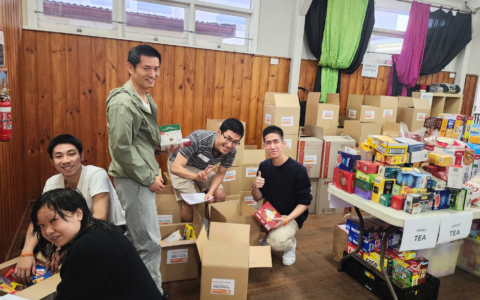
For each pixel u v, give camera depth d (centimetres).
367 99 415
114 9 317
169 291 200
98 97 320
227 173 286
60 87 307
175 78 344
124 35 327
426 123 354
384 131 340
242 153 292
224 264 180
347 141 337
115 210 183
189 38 350
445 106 471
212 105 365
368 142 207
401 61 430
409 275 190
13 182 239
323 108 353
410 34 427
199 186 270
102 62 315
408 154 195
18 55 272
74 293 99
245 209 245
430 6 443
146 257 175
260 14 372
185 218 250
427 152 198
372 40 441
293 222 236
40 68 298
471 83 509
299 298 201
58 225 105
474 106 518
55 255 152
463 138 264
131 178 164
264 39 380
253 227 229
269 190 245
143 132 168
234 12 368
